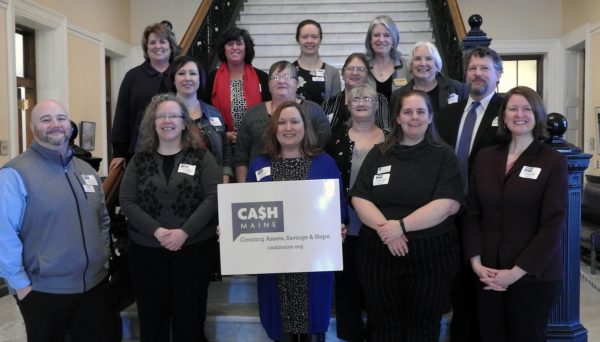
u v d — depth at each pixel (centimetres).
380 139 288
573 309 282
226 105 365
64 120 237
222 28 732
